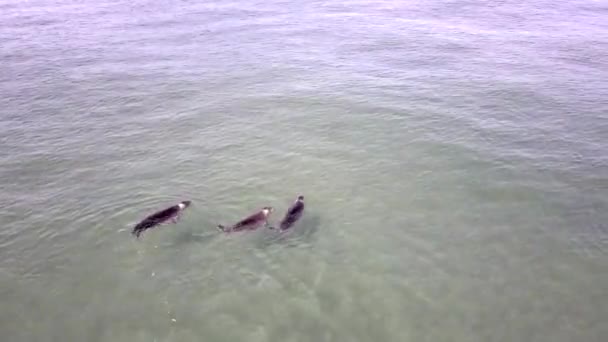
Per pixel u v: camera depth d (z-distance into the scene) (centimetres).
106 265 1614
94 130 2516
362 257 1645
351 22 4294
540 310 1459
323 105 2755
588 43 3706
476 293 1516
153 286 1531
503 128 2469
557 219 1834
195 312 1443
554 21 4291
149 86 3045
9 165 2192
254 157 2242
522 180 2055
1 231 1772
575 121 2536
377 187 2022
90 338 1374
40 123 2591
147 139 2419
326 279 1552
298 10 4678
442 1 4969
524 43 3725
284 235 1734
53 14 4588
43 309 1466
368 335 1370
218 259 1630
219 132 2478
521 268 1614
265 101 2817
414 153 2262
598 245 1711
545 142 2339
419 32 4012
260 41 3834
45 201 1938
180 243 1697
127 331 1391
